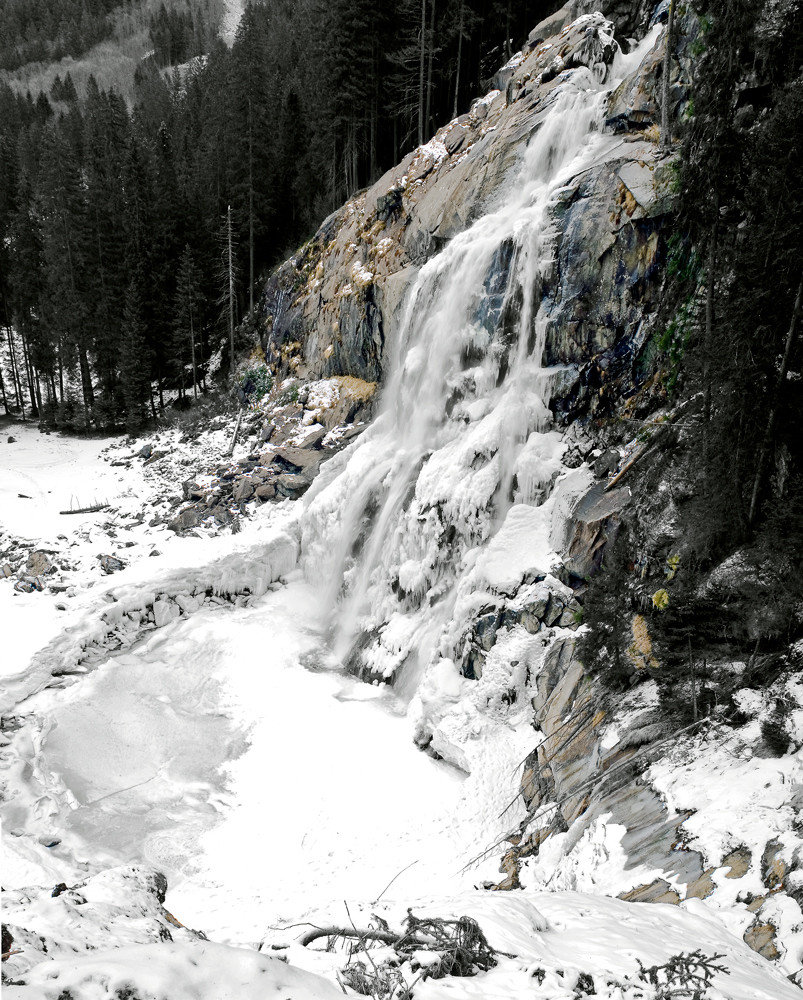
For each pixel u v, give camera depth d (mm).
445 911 5922
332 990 3973
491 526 17578
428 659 16875
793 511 10531
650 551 13195
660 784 9242
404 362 23875
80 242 44531
